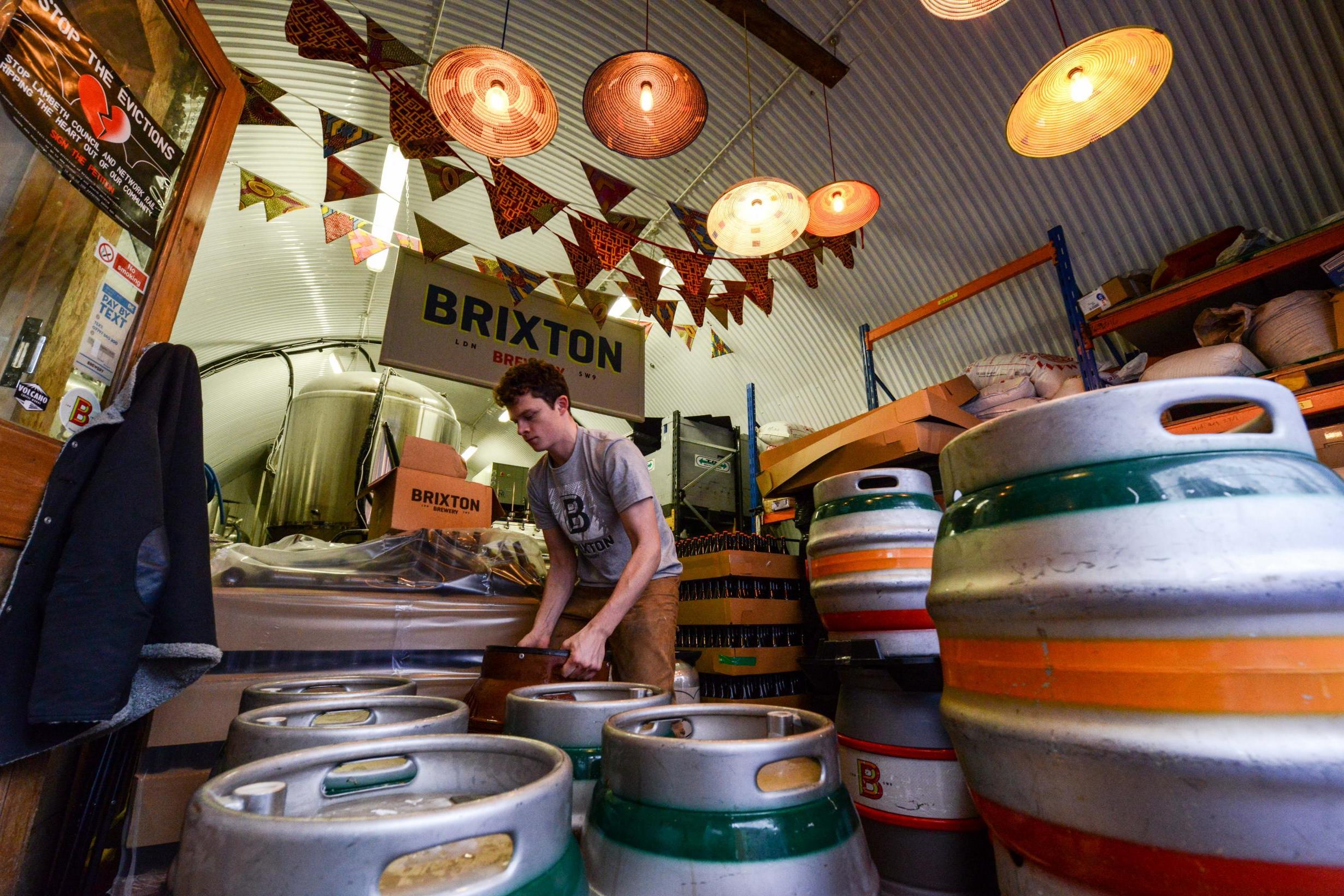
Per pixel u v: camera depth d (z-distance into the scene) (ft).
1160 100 10.85
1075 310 10.33
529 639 5.35
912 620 3.65
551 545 5.88
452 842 1.47
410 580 5.82
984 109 12.57
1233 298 9.56
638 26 13.37
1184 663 1.46
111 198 3.91
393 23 12.78
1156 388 1.74
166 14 4.19
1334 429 6.89
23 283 3.53
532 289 12.26
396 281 11.67
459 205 17.97
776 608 9.50
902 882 3.13
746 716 2.61
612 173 16.71
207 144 4.64
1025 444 1.90
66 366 3.63
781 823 1.72
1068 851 1.62
